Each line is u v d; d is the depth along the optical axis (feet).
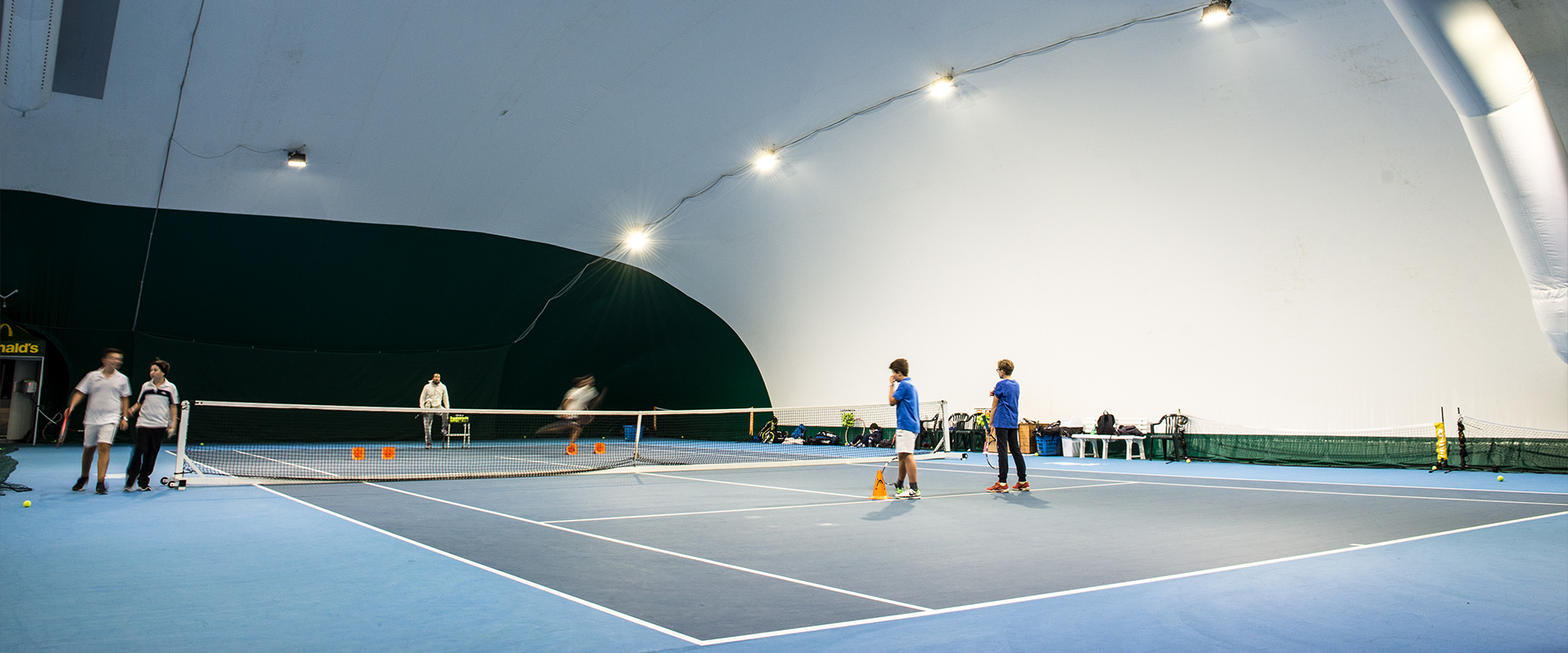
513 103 51.72
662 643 11.43
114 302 67.00
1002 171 56.34
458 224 67.26
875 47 47.37
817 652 11.05
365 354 75.87
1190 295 54.49
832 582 15.60
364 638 11.54
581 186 62.49
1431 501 30.12
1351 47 40.45
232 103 50.34
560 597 14.23
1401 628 12.46
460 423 78.95
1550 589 15.19
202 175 58.44
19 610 12.95
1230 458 54.49
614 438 93.50
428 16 43.65
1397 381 48.70
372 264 70.49
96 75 47.03
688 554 18.52
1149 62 45.37
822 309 73.36
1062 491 34.50
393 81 48.83
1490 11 24.76
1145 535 21.84
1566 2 30.27
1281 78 43.37
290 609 13.21
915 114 54.19
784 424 81.41
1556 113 33.65
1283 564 17.58
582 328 82.07
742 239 71.36
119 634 11.62
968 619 12.87
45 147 54.24
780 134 56.70
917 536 21.40
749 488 34.99
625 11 44.42
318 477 38.17
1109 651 11.14
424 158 57.62
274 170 58.29
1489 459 45.62
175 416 32.01
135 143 54.39
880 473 30.76
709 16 45.03
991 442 63.52
